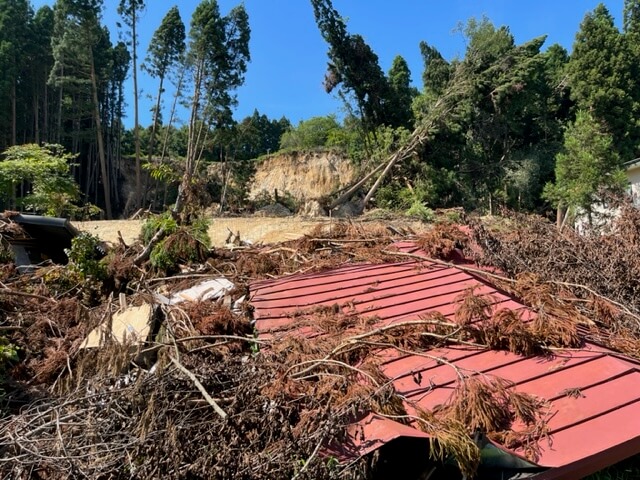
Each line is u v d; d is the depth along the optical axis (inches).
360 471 102.7
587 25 961.5
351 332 174.4
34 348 214.5
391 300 211.0
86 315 233.6
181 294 257.3
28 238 335.0
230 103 1318.9
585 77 954.1
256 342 174.1
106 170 1406.3
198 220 344.5
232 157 1417.3
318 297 224.8
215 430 113.6
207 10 1243.2
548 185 666.8
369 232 346.3
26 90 1336.1
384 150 1016.9
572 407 121.6
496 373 141.6
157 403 122.6
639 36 1177.4
